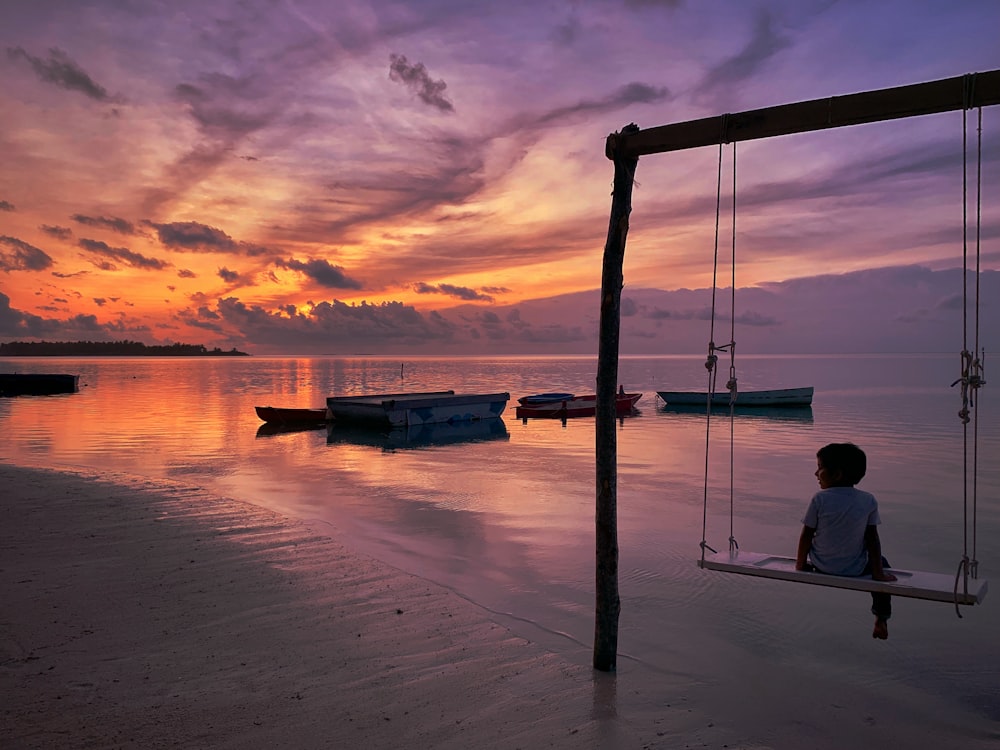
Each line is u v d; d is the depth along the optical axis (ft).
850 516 14.58
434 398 98.48
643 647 19.99
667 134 15.66
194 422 97.09
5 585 22.45
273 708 14.78
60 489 39.42
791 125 14.42
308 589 23.20
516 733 14.20
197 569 24.94
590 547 31.40
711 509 40.27
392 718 14.57
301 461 61.36
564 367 510.17
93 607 20.62
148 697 15.05
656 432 87.71
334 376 305.73
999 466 57.82
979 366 13.05
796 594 25.07
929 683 18.24
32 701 14.65
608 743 14.01
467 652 18.52
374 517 37.55
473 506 40.88
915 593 13.38
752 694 17.20
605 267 16.87
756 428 91.61
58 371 364.58
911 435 81.41
